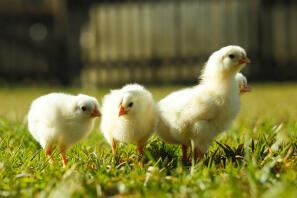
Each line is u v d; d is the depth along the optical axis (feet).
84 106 2.48
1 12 8.51
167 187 2.06
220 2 8.16
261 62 8.28
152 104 2.61
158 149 2.62
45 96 2.67
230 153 2.44
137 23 8.40
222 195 1.94
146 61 8.46
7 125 3.07
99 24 8.50
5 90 7.77
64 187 2.00
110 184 2.09
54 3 8.55
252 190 2.00
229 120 2.50
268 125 2.98
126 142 2.64
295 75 8.26
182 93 2.60
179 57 8.36
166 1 8.27
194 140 2.50
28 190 2.03
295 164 2.26
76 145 2.68
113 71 8.55
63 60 8.64
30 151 2.54
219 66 2.48
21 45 8.52
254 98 5.66
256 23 8.18
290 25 8.16
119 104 2.51
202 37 8.26
